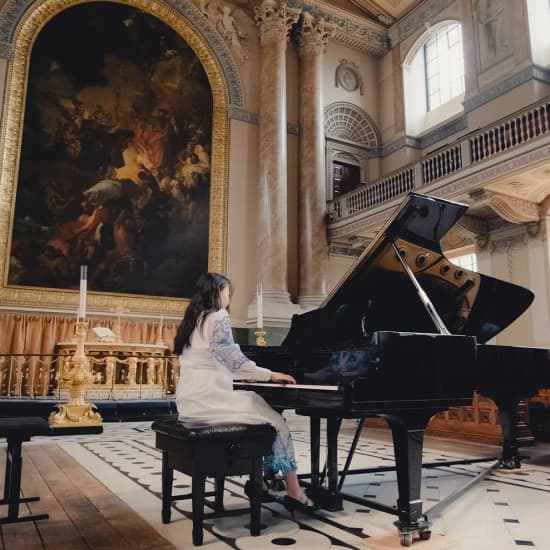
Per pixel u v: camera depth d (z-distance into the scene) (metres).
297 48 14.93
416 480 2.74
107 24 12.34
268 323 12.19
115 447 6.26
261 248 12.82
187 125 12.85
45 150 11.23
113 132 11.98
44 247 10.90
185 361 3.19
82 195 11.45
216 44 13.52
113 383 9.71
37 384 10.21
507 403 4.88
